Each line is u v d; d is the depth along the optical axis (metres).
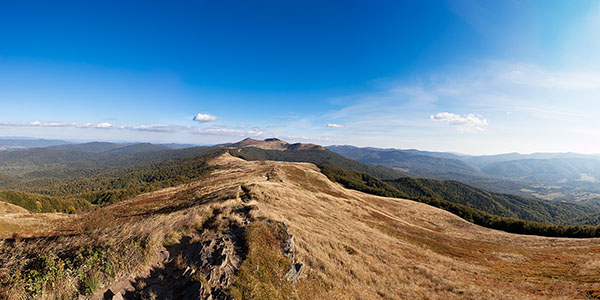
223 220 18.83
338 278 16.39
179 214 21.34
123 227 16.91
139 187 160.88
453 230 60.56
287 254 15.76
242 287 11.47
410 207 77.88
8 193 112.50
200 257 12.98
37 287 9.09
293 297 12.43
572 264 31.70
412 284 19.25
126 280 10.99
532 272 27.17
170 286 11.12
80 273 10.11
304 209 37.72
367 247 25.36
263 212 22.72
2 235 16.30
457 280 21.64
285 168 91.25
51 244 12.92
